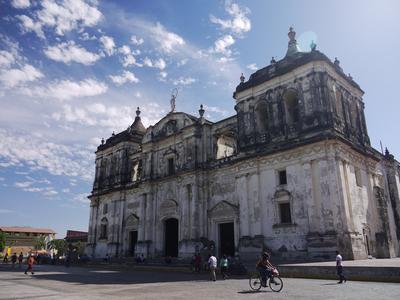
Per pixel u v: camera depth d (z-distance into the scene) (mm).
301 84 34719
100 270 40531
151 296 16797
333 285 19203
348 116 37094
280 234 32594
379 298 14383
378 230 34625
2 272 37562
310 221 30141
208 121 46344
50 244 117562
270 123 36594
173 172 47594
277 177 34250
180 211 44344
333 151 30375
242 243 35250
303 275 23844
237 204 38188
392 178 43156
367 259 29250
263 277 18406
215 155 43688
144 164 52156
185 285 22031
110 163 61281
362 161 35906
